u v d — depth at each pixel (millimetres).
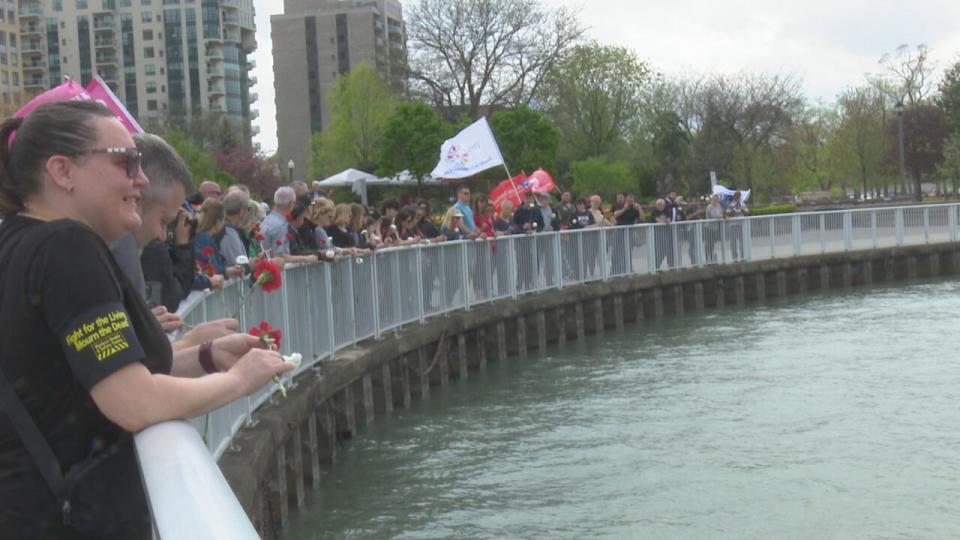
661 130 65125
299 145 148875
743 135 67250
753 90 67875
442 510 10258
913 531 9125
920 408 13789
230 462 7848
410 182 54438
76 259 2277
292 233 11484
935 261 35562
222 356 3051
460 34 55656
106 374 2234
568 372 18438
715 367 17844
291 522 10141
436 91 56344
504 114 52000
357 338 14258
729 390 15539
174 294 6043
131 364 2264
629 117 62375
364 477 11664
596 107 61406
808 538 9031
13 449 2307
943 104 69812
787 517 9586
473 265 19500
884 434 12461
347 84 72312
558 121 61969
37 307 2270
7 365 2287
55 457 2309
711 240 29375
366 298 14680
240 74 141875
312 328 12086
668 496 10328
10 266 2293
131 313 2463
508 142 51719
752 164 65562
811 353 18922
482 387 17375
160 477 1896
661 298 26719
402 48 57562
